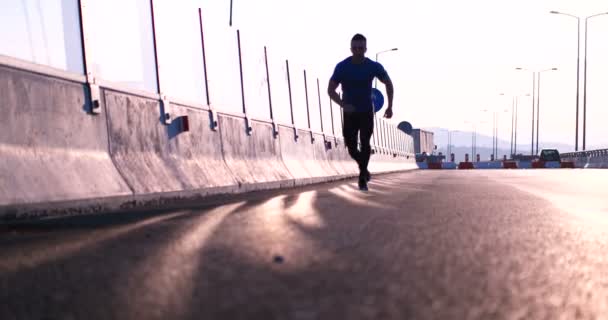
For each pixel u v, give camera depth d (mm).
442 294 2273
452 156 67188
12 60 4922
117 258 3082
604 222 4875
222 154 9438
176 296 2252
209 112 9148
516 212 5648
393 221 4797
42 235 3951
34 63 5191
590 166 46906
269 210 5746
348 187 11180
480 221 4820
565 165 50875
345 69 9500
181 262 2939
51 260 3066
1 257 3180
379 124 29391
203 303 2139
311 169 15117
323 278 2555
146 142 7035
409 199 7449
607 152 42000
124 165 6352
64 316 2016
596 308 2111
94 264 2934
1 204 4387
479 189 10203
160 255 3146
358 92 9523
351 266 2828
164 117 7559
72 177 5340
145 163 6820
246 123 10906
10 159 4699
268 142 12195
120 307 2115
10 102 4852
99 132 6070
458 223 4664
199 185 7844
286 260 2984
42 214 4797
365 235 3930
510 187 11047
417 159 70500
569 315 2012
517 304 2143
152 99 7324
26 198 4660
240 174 9719
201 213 5406
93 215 5191
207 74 9727
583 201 7242
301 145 15070
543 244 3611
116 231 4121
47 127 5266
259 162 11219
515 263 2955
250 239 3713
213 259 3016
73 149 5578
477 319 1934
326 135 18234
